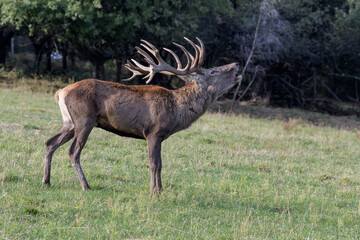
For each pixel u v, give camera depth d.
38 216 15.69
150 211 16.88
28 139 28.28
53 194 18.17
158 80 67.75
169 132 19.75
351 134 48.50
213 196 20.11
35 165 22.39
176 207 17.91
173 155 28.31
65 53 70.62
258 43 64.38
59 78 70.44
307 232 16.44
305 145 37.97
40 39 72.12
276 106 74.19
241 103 72.00
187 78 20.42
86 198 17.83
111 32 54.41
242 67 69.00
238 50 67.12
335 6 73.25
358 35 68.25
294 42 68.12
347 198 22.22
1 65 73.31
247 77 77.25
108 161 25.08
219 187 21.66
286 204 19.97
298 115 65.88
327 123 60.97
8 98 49.31
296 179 25.48
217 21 62.78
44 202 17.25
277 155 32.16
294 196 21.50
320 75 83.06
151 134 19.50
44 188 18.97
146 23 53.91
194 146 32.06
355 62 79.00
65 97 19.39
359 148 38.78
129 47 60.56
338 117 68.88
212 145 33.44
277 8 68.56
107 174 22.30
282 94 76.00
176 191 20.09
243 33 66.00
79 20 53.56
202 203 18.97
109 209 16.83
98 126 19.97
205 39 64.00
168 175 23.34
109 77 77.06
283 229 16.48
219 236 15.09
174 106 19.81
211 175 24.53
